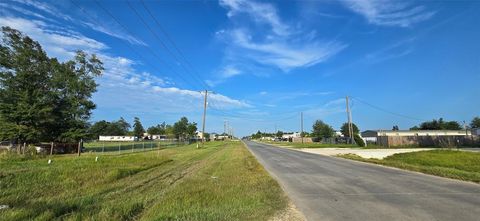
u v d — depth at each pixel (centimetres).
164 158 2509
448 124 9750
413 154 2736
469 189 1115
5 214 723
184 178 1444
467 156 2377
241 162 2330
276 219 720
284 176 1530
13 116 3706
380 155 3167
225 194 1005
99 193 1034
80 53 4484
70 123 4206
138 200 902
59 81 4172
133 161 2181
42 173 1360
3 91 3794
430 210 796
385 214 762
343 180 1376
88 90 4488
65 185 1159
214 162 2339
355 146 5688
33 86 3994
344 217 739
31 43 3981
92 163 1964
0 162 2003
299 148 5244
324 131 9944
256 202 884
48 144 3797
